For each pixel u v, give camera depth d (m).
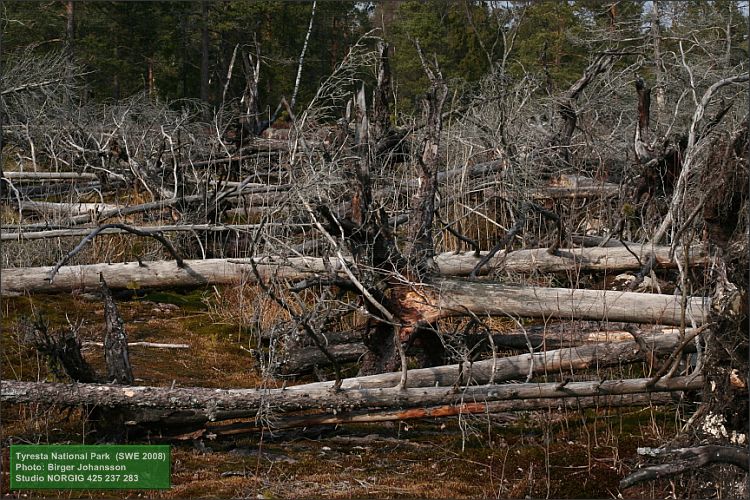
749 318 4.89
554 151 10.70
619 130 11.53
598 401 6.07
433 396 5.82
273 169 12.09
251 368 7.47
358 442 6.04
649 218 9.02
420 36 22.45
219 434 5.88
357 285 6.07
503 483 5.36
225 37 27.92
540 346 6.84
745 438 4.93
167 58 27.97
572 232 9.22
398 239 7.65
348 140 8.89
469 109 10.55
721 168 5.02
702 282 7.14
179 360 7.53
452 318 7.64
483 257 8.34
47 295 8.91
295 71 26.55
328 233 6.57
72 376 5.78
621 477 5.43
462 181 9.18
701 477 5.06
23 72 14.04
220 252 9.87
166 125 12.68
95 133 12.67
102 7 26.20
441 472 5.53
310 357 7.03
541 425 6.32
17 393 5.46
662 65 11.95
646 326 6.82
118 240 10.26
